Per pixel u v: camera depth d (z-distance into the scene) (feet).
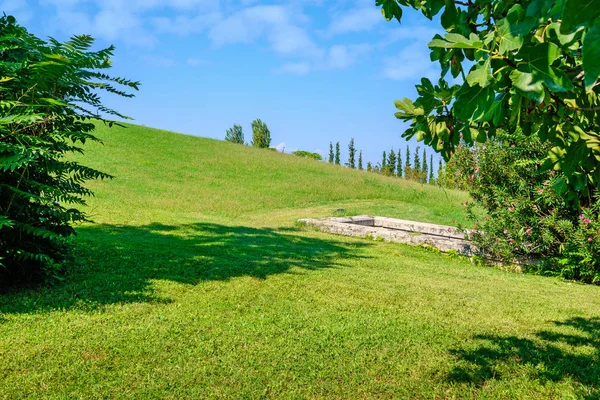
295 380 12.42
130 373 12.20
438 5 6.96
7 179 17.43
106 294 18.48
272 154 101.71
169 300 18.28
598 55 3.17
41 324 14.97
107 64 16.78
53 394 10.98
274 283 21.75
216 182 69.05
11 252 17.20
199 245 30.22
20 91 17.31
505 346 15.31
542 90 4.66
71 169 18.79
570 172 8.09
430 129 8.16
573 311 20.02
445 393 12.03
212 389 11.64
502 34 4.87
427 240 35.58
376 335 15.72
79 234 30.42
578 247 27.20
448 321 17.70
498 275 28.04
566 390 12.25
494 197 32.58
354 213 54.54
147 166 72.74
